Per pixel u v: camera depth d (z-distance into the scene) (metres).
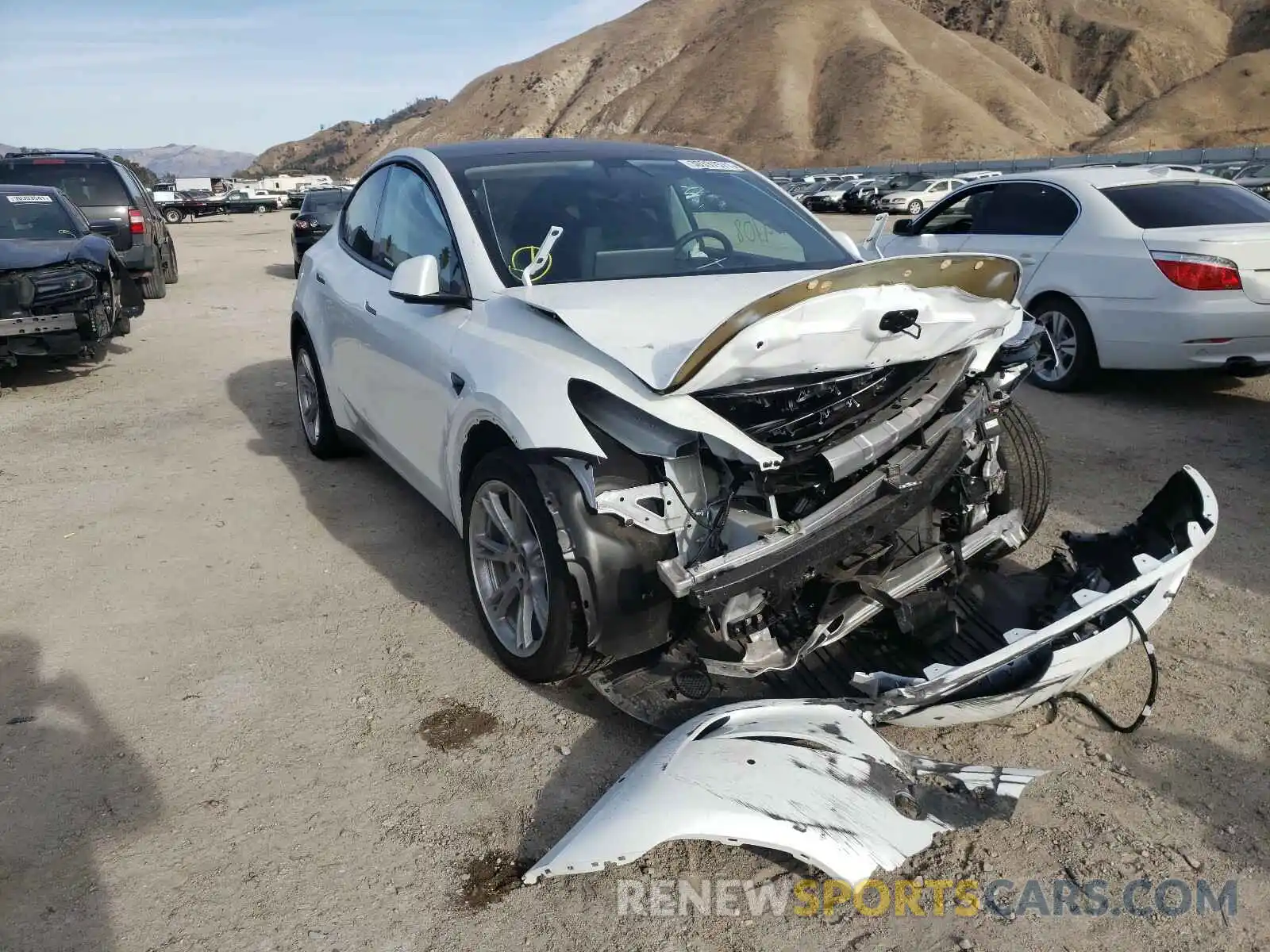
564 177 4.11
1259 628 3.71
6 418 7.14
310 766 3.02
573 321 3.04
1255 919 2.39
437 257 3.98
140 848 2.68
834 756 2.54
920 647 3.19
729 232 4.00
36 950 2.33
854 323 2.72
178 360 9.16
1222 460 5.63
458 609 4.02
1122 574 3.29
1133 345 6.68
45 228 8.80
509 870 2.59
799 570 2.82
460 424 3.44
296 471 5.79
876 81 147.75
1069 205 7.16
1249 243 6.21
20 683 3.50
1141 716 3.02
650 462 2.91
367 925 2.41
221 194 70.31
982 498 3.52
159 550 4.67
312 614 4.00
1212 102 141.88
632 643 3.01
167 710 3.33
